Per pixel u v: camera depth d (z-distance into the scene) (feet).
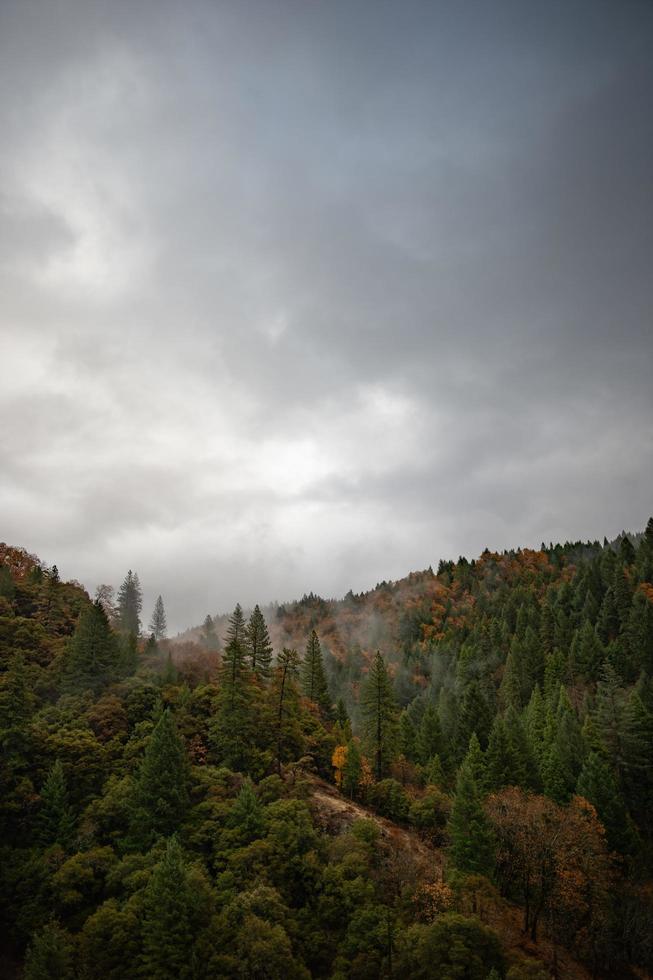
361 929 156.87
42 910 172.86
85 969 145.89
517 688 377.30
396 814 234.17
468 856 185.37
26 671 266.57
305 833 189.67
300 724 276.41
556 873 176.45
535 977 139.74
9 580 343.67
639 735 252.83
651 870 204.03
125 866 176.35
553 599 563.48
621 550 573.74
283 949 145.28
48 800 202.59
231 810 195.83
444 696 387.14
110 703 248.93
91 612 286.66
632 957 173.58
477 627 565.12
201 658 329.72
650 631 365.81
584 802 201.98
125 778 210.79
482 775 250.16
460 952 141.08
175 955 144.97
